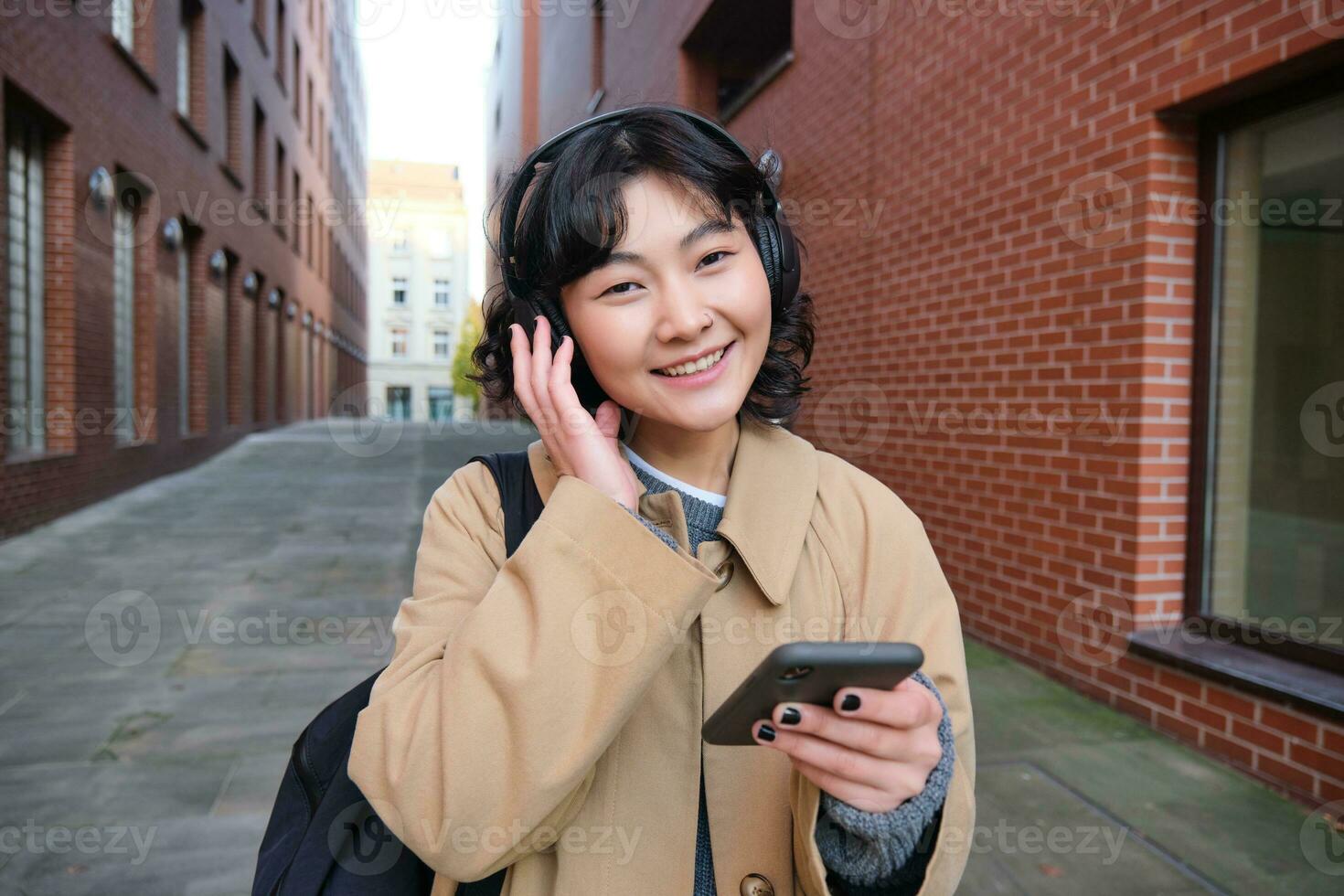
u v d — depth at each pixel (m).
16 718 2.93
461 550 0.77
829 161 5.01
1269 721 2.40
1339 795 2.20
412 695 0.65
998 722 2.86
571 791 0.63
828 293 5.04
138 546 5.93
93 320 7.50
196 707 3.06
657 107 0.71
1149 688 2.81
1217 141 2.75
